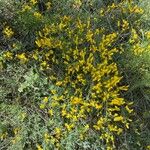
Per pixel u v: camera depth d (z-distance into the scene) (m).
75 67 1.50
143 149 1.50
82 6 1.75
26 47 1.58
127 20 1.74
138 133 1.48
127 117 1.51
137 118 1.55
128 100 1.56
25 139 1.38
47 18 1.62
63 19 1.63
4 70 1.49
